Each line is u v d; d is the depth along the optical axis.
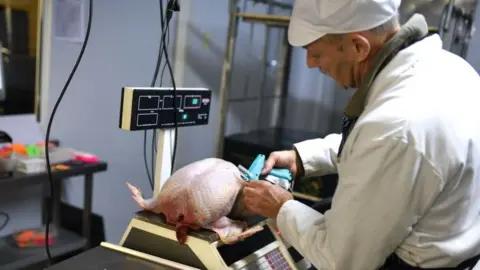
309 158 1.41
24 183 2.09
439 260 0.98
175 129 1.32
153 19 2.40
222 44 2.73
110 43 2.52
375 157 0.91
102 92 2.60
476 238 1.01
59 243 2.38
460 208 0.97
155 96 1.22
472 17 2.04
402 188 0.89
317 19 0.98
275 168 1.38
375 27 0.97
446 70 1.00
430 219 0.96
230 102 2.67
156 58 2.44
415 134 0.89
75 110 2.63
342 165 1.00
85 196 2.41
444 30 1.92
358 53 0.99
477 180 0.99
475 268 1.04
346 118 1.10
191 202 1.11
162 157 1.30
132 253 1.12
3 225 2.47
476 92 1.03
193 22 2.56
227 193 1.14
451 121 0.92
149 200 1.21
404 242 0.98
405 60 0.99
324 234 1.00
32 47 2.51
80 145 2.70
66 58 2.56
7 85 2.45
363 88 1.02
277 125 2.89
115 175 2.69
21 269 2.17
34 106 2.58
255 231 1.12
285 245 1.26
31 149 2.31
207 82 2.71
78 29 2.46
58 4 2.50
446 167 0.91
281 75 2.86
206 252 1.07
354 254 0.94
